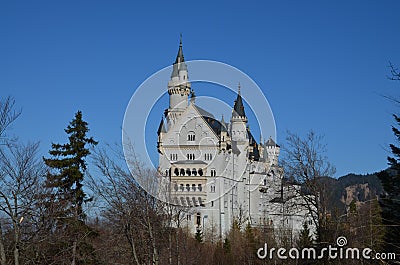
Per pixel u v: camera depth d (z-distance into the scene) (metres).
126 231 30.48
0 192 26.02
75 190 36.38
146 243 32.47
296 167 38.75
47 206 30.70
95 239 38.16
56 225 32.34
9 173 28.03
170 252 34.00
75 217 33.06
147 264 32.66
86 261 35.41
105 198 29.66
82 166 37.94
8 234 30.11
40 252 31.70
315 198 38.47
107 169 29.44
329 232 38.03
